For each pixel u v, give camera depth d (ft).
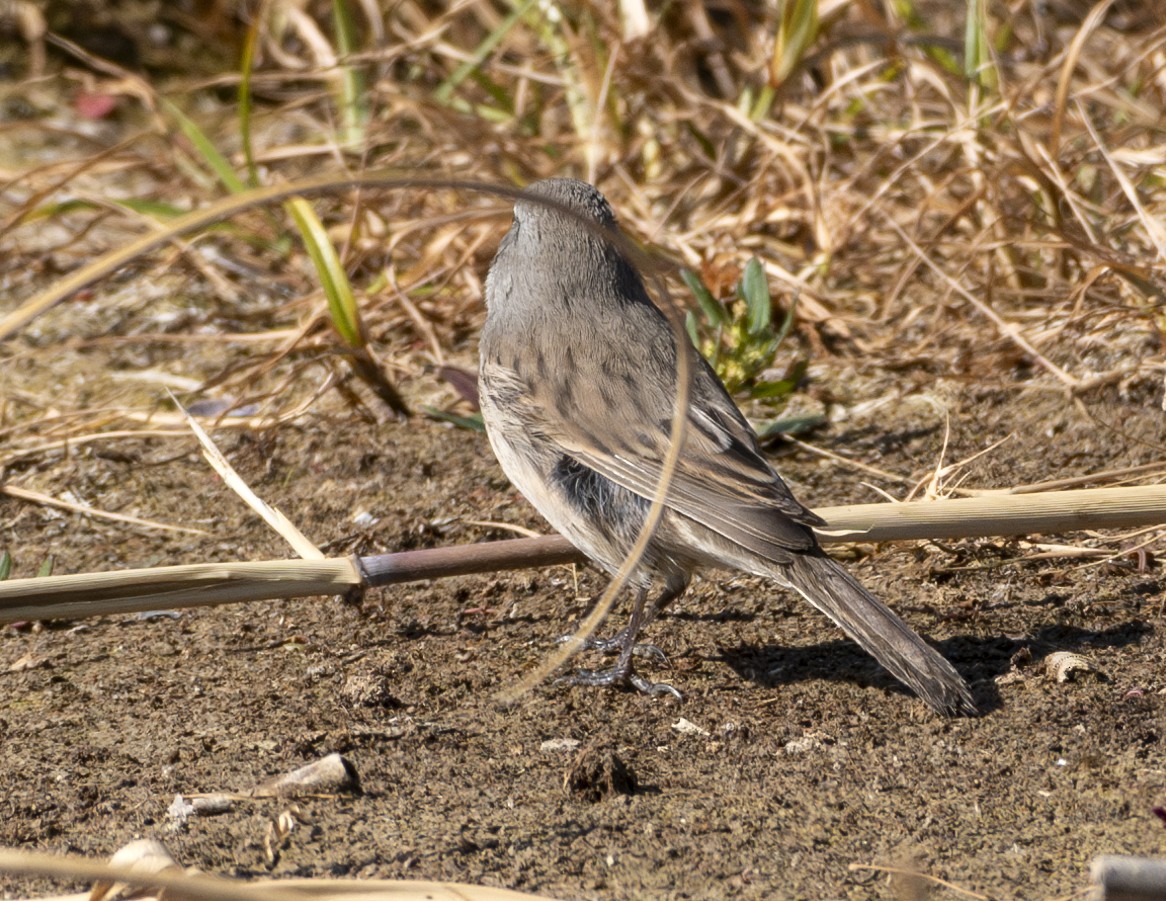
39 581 25.08
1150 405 37.22
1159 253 39.86
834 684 26.45
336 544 33.12
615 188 48.11
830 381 40.47
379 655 28.02
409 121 55.62
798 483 35.12
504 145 47.57
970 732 24.29
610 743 24.49
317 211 49.55
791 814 21.97
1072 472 34.45
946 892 19.69
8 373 43.16
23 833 21.66
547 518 28.60
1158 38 47.83
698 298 38.96
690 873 20.39
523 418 28.81
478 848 21.06
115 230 52.54
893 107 50.60
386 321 43.75
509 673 27.32
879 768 23.31
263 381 42.14
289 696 26.40
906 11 52.80
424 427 39.11
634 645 27.09
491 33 57.57
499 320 30.63
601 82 48.75
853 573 30.91
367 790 22.90
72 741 24.84
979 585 29.91
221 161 46.83
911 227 45.29
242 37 62.95
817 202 43.96
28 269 49.55
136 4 68.95
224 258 50.03
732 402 29.19
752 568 26.02
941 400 38.81
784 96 48.39
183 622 30.01
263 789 22.82
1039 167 40.78
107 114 62.23
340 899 18.34
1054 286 42.32
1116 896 16.61
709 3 60.54
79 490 36.63
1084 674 25.76
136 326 45.96
